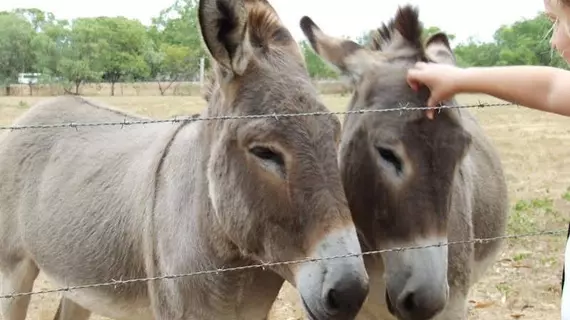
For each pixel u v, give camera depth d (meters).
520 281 6.84
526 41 21.09
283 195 2.96
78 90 38.03
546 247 7.81
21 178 4.87
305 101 3.05
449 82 2.90
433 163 3.26
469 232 3.82
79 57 43.09
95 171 4.44
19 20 41.19
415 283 3.25
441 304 3.25
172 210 3.62
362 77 3.71
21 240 4.85
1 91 36.84
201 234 3.45
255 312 3.67
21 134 5.04
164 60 45.97
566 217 8.91
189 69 45.50
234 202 3.13
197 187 3.48
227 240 3.38
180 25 51.38
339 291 2.78
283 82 3.09
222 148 3.18
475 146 4.70
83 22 46.00
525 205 9.45
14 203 4.90
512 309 6.23
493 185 4.71
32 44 39.50
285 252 3.00
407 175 3.30
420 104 3.38
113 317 4.35
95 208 4.26
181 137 3.83
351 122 3.71
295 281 3.01
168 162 3.79
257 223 3.06
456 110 3.37
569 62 2.17
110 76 44.91
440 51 4.13
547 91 2.41
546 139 17.19
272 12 3.39
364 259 3.78
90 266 4.21
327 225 2.86
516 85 2.49
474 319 6.01
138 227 3.89
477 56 25.58
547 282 6.82
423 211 3.27
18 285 4.96
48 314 5.83
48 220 4.54
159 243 3.69
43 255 4.59
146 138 4.45
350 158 3.65
